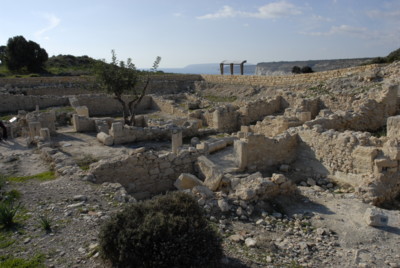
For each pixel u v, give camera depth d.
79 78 43.44
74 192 9.82
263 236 8.05
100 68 25.88
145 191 12.42
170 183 12.92
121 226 6.18
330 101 24.86
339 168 13.05
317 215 9.37
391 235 8.27
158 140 21.09
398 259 7.16
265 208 9.59
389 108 20.52
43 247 6.69
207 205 9.04
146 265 5.68
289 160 15.32
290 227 8.71
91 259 6.25
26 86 39.56
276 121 20.56
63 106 33.66
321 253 7.43
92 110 35.25
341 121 18.59
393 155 11.09
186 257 5.75
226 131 25.22
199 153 13.41
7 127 22.09
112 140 19.83
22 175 12.45
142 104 38.12
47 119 22.22
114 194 9.69
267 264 6.70
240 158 13.99
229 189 10.88
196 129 22.72
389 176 11.17
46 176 11.83
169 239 5.84
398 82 23.28
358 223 8.94
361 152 11.98
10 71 57.22
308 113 20.89
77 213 8.29
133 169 12.15
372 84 25.56
